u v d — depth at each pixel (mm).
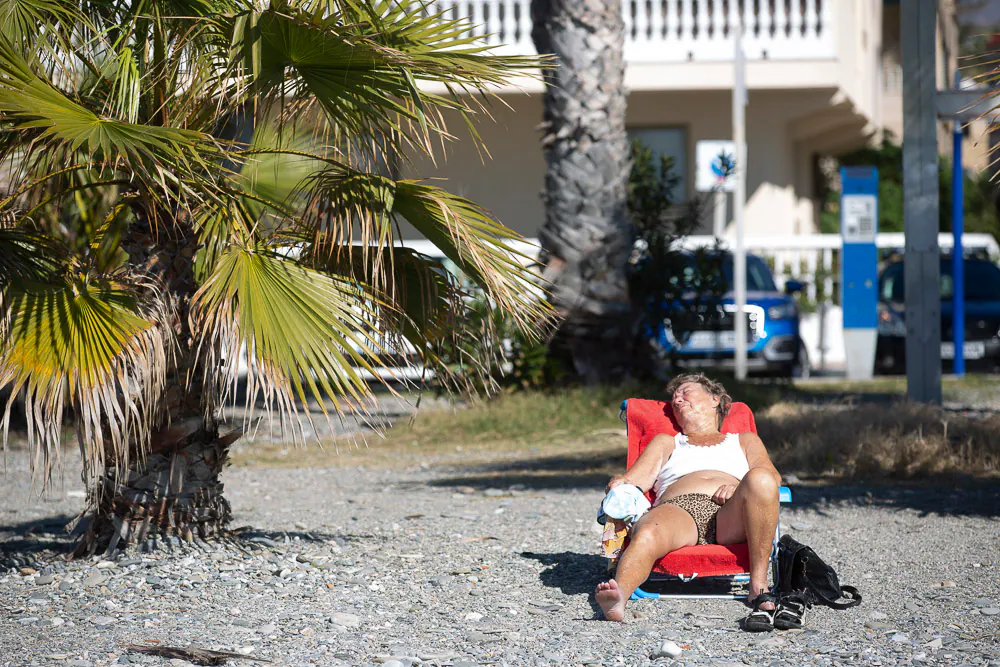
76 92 6457
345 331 6391
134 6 6852
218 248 6703
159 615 6016
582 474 11406
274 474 12305
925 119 14422
